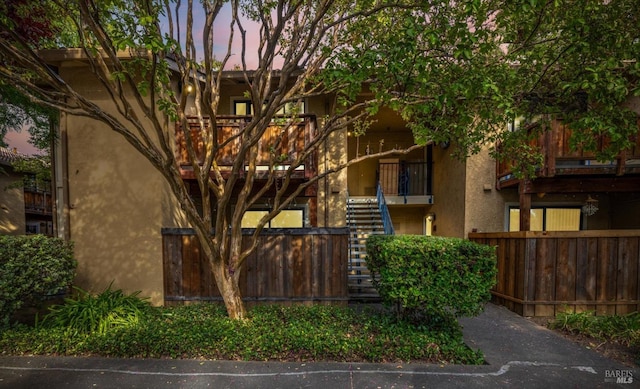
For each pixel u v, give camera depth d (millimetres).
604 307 5855
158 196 6535
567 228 8797
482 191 8508
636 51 3732
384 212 8852
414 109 4676
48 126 7461
